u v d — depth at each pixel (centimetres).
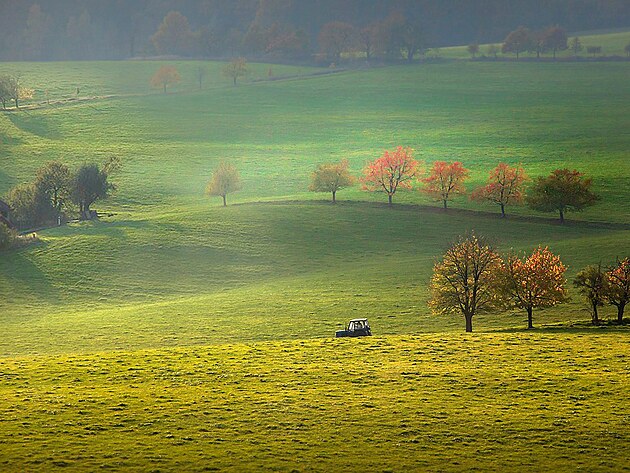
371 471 15550
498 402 19425
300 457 16162
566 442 16912
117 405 19212
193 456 16125
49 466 15500
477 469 15650
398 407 19112
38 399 19638
